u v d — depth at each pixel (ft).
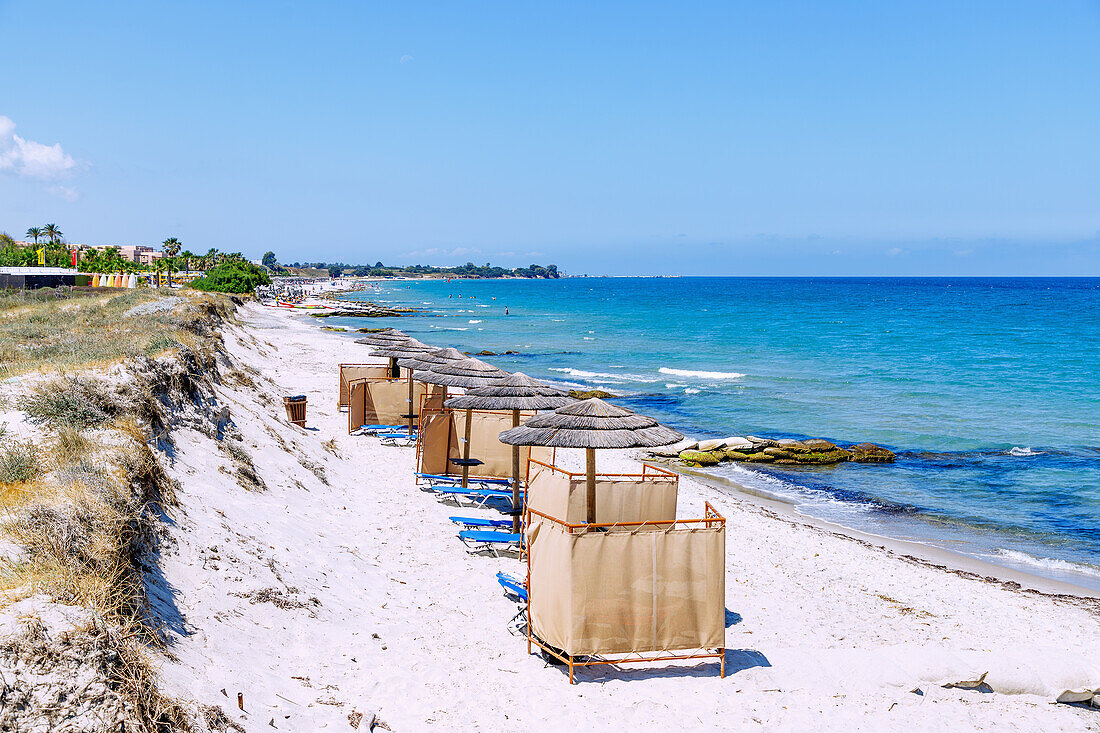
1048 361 178.19
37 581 18.76
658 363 180.55
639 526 31.53
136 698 16.98
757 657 32.94
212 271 336.90
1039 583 49.14
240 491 39.68
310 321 291.17
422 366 69.67
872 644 36.40
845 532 59.98
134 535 25.21
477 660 30.37
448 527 48.11
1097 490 72.59
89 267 329.93
